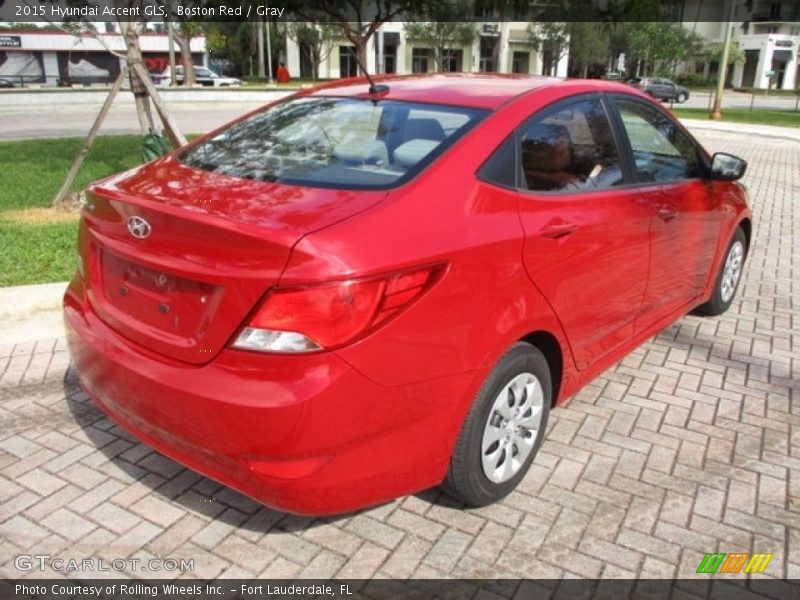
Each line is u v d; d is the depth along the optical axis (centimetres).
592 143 357
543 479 338
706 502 326
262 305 235
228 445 245
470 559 285
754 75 7081
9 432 362
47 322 479
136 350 272
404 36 5291
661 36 4525
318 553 287
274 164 305
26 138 1527
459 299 265
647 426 389
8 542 287
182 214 252
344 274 233
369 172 286
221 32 4222
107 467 337
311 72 5897
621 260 359
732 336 518
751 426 394
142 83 829
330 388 235
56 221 729
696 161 455
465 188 283
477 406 285
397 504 317
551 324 315
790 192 1162
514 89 344
